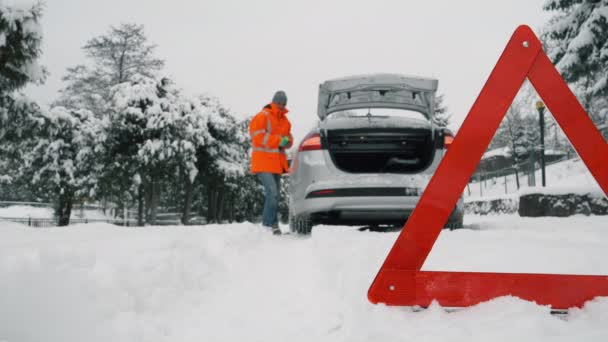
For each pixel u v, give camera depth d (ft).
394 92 20.40
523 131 112.06
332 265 9.79
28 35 56.75
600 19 48.42
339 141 19.62
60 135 103.35
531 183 61.16
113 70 168.66
